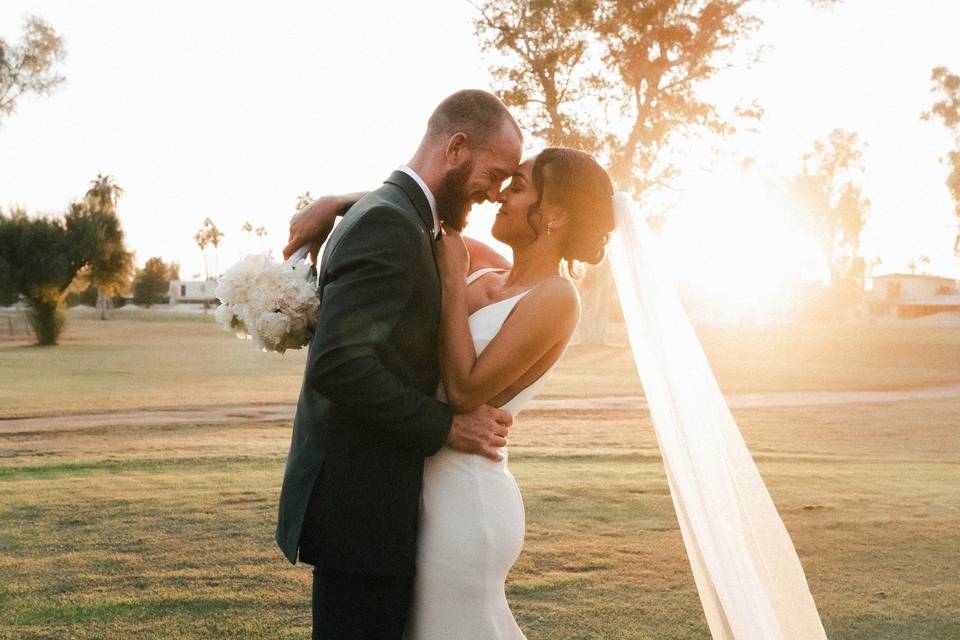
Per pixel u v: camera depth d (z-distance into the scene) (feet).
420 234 7.37
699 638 12.25
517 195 8.48
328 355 6.93
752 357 115.14
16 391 56.34
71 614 13.09
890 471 27.76
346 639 7.51
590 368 90.63
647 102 112.98
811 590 14.64
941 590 14.61
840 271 249.96
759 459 30.89
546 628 12.64
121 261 134.72
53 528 18.57
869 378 81.30
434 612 7.81
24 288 124.36
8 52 129.39
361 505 7.36
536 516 19.99
